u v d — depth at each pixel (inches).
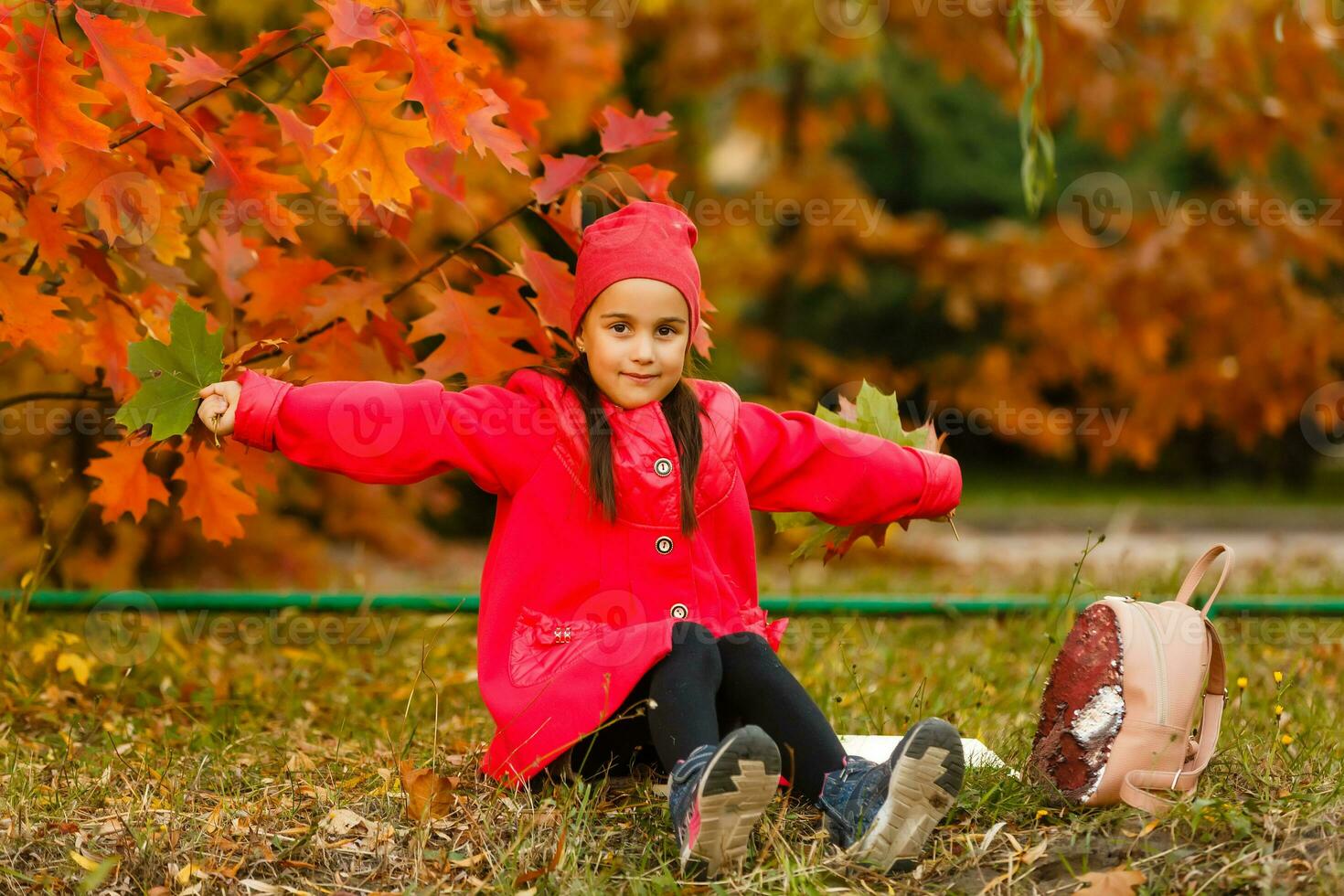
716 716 121.6
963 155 727.1
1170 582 247.4
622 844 122.7
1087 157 688.4
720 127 492.4
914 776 112.7
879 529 152.2
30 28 124.8
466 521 541.3
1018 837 123.0
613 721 124.0
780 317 470.3
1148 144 682.2
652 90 435.2
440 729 173.8
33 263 167.0
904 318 718.5
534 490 131.6
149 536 325.1
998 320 712.4
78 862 114.4
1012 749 151.3
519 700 127.6
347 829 125.0
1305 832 116.5
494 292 164.2
